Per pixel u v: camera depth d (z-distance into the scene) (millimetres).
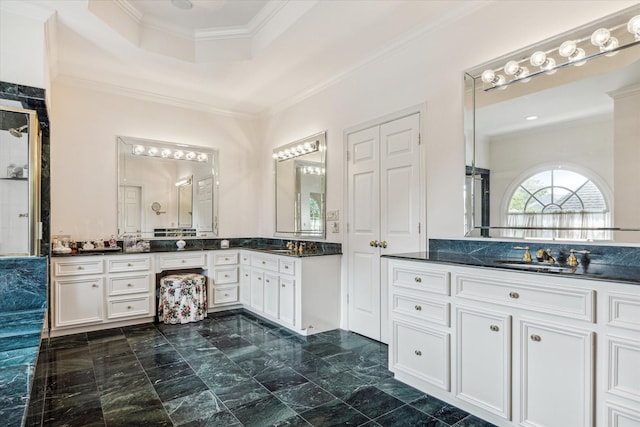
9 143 2617
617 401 1476
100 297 3607
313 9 2627
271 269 3893
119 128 4133
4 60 2496
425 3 2557
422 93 2896
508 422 1839
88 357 2902
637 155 1847
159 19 3207
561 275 1645
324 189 3912
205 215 4742
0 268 2393
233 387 2373
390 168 3164
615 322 1490
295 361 2816
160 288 3992
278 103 4664
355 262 3521
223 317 4145
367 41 3082
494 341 1901
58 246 3598
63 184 3758
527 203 2266
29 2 2496
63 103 3781
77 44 3096
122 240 4090
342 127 3688
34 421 1841
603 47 1969
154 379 2494
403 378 2424
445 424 1929
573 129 2078
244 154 5082
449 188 2688
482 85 2506
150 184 4336
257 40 3305
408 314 2375
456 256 2432
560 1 2127
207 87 4125
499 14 2410
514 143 2336
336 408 2102
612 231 1917
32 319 2197
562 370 1644
